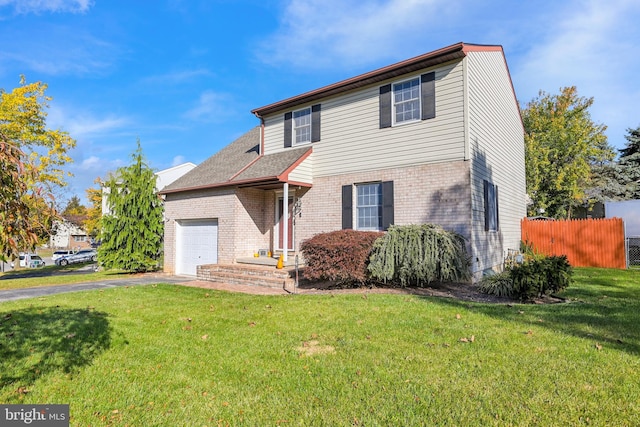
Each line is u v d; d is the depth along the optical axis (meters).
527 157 23.91
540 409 3.14
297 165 12.29
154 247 15.87
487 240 10.99
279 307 7.16
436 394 3.44
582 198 24.61
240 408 3.29
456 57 9.86
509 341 4.84
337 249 9.09
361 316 6.28
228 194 13.46
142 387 3.75
